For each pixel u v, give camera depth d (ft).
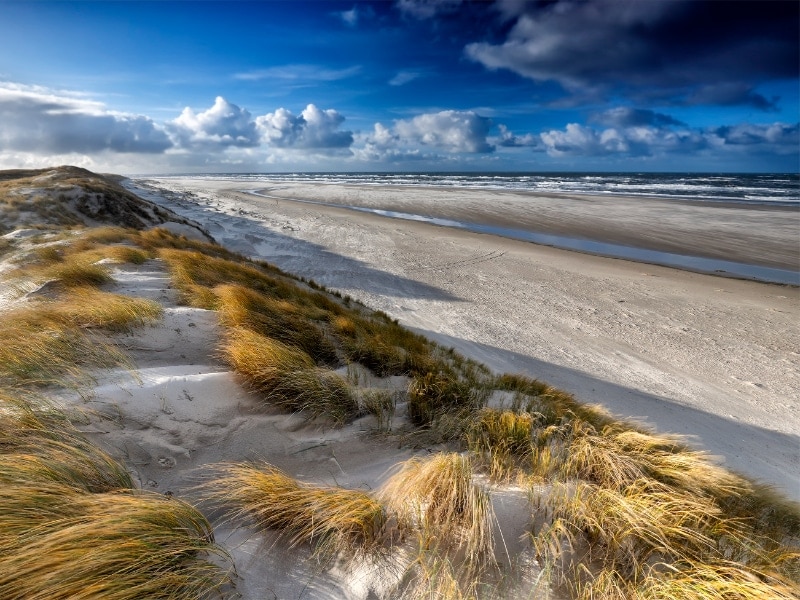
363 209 122.93
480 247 71.41
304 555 7.72
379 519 8.29
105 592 5.95
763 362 31.30
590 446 11.61
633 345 33.94
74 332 14.42
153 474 9.40
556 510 8.59
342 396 13.87
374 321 30.04
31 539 6.30
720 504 10.64
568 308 42.73
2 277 24.93
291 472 10.59
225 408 12.14
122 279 25.07
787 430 22.57
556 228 88.84
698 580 7.10
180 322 17.66
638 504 8.63
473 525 7.88
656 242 74.74
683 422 22.09
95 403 10.76
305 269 55.57
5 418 9.20
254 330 17.94
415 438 12.75
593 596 7.09
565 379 26.78
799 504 12.49
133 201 74.84
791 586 7.40
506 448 11.77
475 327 36.60
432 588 7.05
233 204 130.93
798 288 49.73
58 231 47.16
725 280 52.90
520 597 7.09
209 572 6.91
